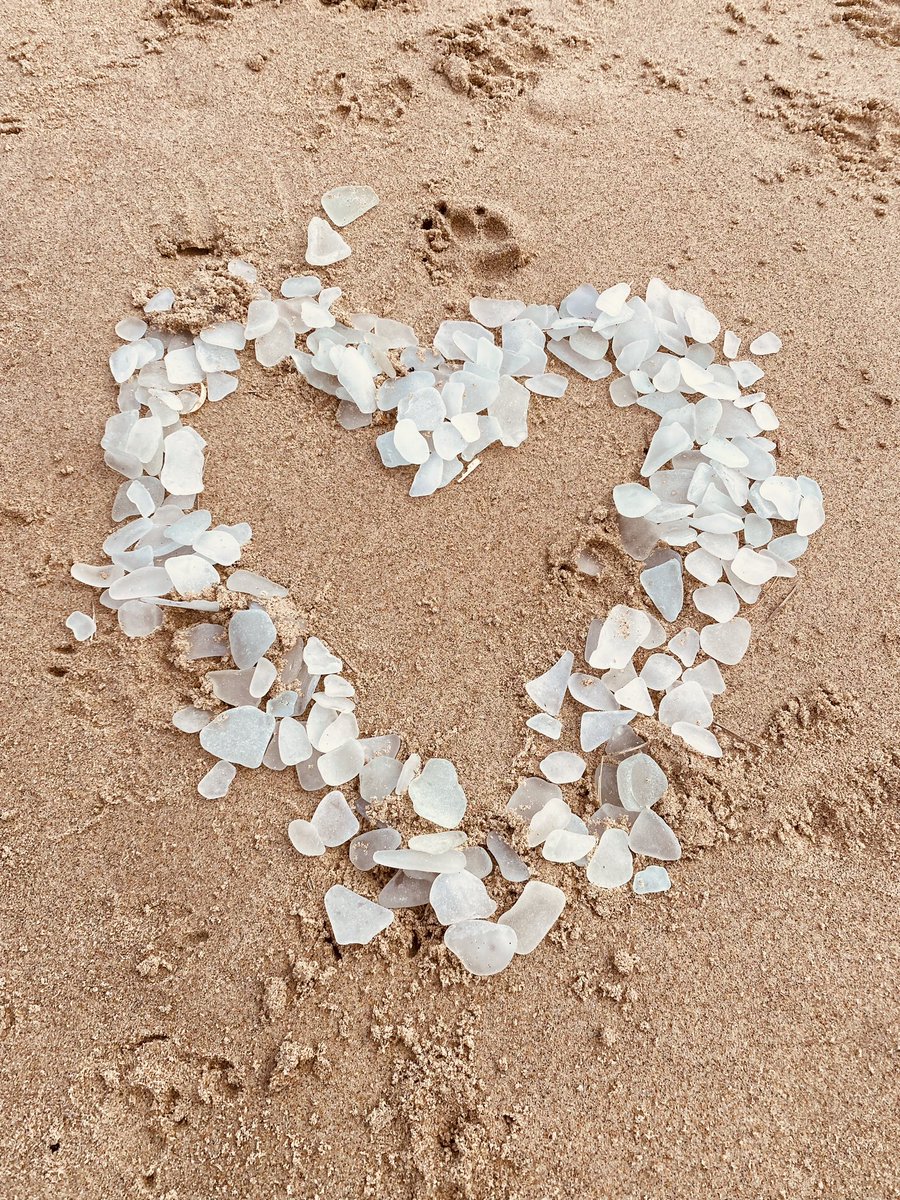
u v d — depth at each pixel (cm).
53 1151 42
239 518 56
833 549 57
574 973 46
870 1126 43
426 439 58
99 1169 42
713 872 48
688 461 59
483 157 70
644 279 65
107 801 48
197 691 51
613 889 47
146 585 53
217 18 76
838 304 65
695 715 52
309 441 58
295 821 48
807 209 69
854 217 69
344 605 54
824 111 74
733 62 77
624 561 56
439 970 45
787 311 65
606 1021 45
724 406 61
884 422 61
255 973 45
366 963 45
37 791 48
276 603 53
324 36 75
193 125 70
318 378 60
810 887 48
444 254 65
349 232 66
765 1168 43
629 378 61
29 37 73
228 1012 44
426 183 68
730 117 74
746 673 53
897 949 47
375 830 48
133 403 59
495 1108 43
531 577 55
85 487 56
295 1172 42
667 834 48
